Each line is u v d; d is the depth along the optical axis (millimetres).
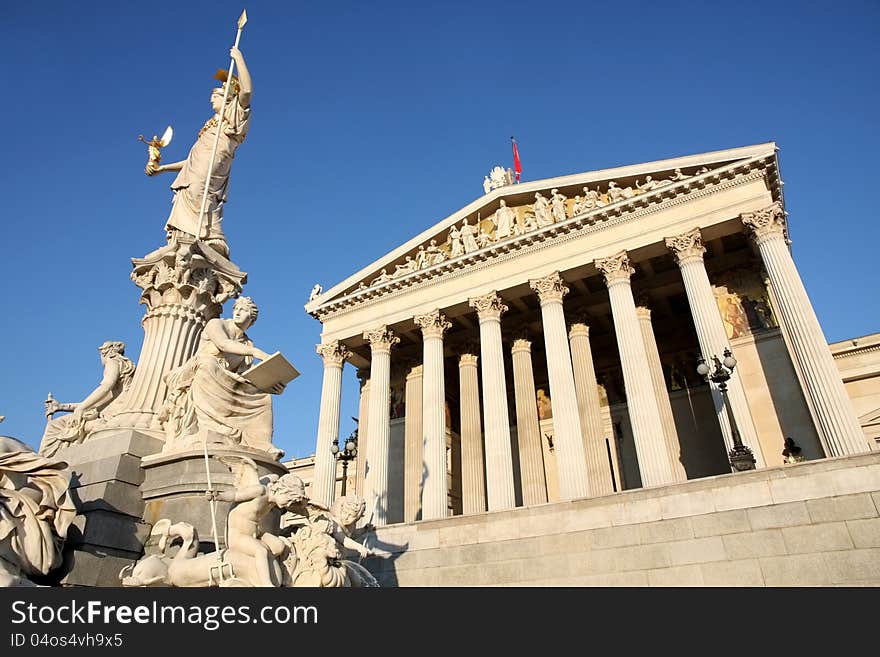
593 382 39156
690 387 41656
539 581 18812
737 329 36781
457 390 48906
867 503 15578
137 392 12102
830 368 27891
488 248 39781
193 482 9453
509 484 34062
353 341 45062
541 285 37656
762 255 32188
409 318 42125
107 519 9008
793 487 16656
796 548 15953
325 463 39875
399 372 49125
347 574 8688
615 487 41406
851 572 15125
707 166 35500
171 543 8391
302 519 8641
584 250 37375
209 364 10711
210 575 7285
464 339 45438
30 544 7180
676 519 17812
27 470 7531
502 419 35812
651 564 17547
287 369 10594
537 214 39969
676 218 35156
